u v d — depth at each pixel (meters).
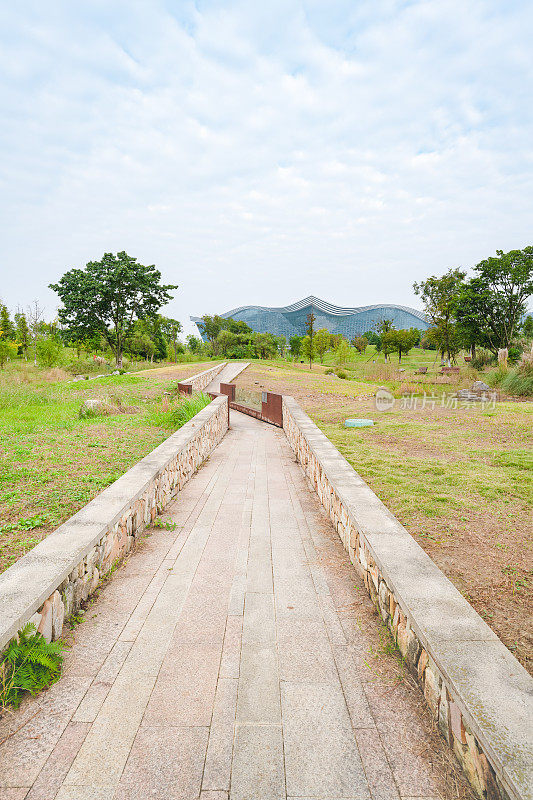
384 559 2.81
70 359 53.69
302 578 3.56
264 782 1.73
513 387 15.43
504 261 36.03
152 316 48.41
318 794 1.68
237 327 104.38
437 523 4.56
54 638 2.63
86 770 1.78
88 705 2.15
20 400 16.75
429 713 2.09
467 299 37.78
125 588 3.38
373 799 1.66
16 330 54.12
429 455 7.71
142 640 2.71
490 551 3.91
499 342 39.25
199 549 4.19
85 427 11.38
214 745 1.91
